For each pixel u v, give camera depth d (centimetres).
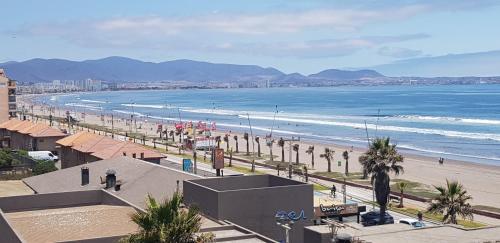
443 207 6681
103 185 6359
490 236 3928
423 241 3791
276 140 19188
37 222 4350
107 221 4316
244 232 4106
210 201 4756
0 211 4444
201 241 3006
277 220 4559
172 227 2875
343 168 12938
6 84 18488
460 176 11925
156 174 6288
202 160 13500
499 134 19925
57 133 13225
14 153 11719
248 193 4750
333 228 3788
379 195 7419
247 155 15612
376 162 7400
